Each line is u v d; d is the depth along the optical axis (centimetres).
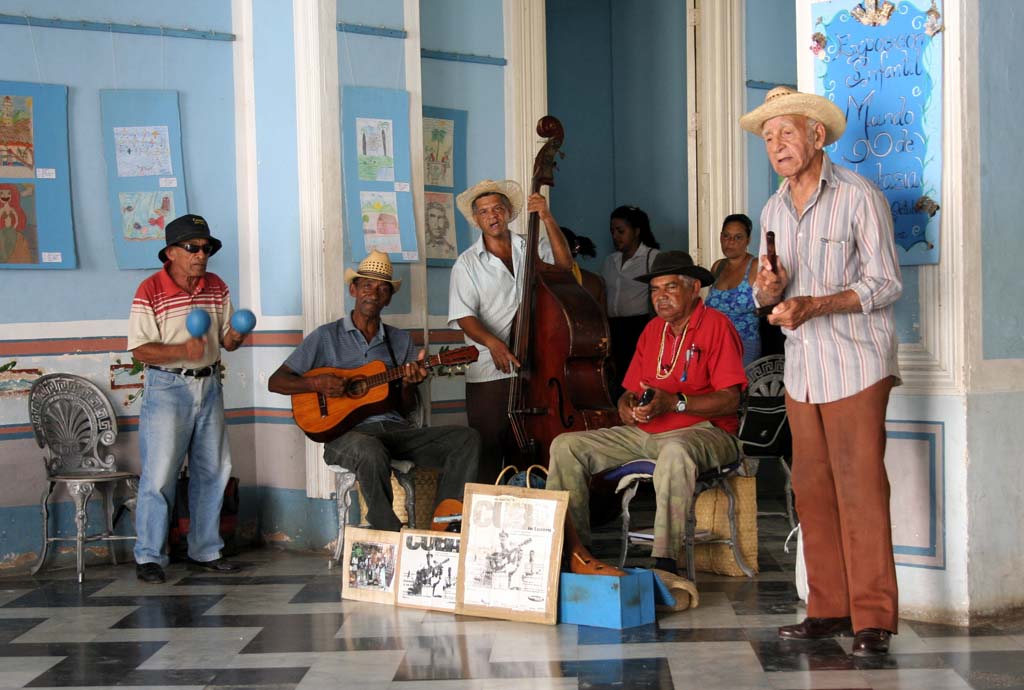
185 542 593
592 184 857
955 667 368
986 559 423
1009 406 431
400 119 621
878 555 384
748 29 770
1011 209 436
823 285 390
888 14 436
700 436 479
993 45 432
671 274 497
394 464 546
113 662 403
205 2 630
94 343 601
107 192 607
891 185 436
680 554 520
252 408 640
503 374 587
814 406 396
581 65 852
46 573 573
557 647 402
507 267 593
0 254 580
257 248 636
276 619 458
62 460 586
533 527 442
